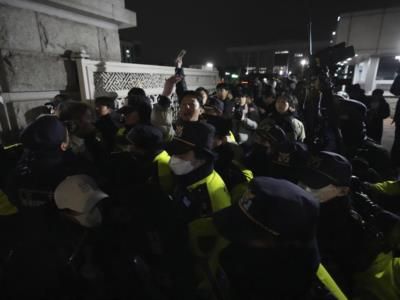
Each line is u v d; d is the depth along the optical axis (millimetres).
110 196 1275
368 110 5750
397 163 4594
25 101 2879
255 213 865
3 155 1994
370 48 14758
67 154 1470
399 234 1269
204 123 1610
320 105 2766
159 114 3062
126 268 1015
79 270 1027
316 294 947
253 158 2400
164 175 1908
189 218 1452
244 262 920
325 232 1312
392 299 1090
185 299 1112
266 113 4914
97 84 3549
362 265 1198
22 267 1076
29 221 1158
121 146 2422
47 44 3070
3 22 2617
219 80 8969
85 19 3547
